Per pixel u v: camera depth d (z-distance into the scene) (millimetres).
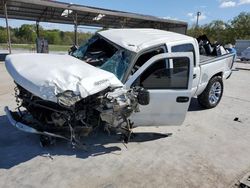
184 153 4309
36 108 3926
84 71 3777
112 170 3654
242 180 3570
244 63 26672
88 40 5648
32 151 4047
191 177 3600
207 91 6648
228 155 4340
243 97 8648
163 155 4191
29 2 17234
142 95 3996
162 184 3396
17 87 4266
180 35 5688
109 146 4363
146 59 4598
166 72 4352
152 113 4418
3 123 5125
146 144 4559
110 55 5016
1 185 3176
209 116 6367
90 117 4051
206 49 8148
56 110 3689
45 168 3600
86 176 3469
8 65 4055
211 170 3818
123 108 3918
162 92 4320
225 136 5148
